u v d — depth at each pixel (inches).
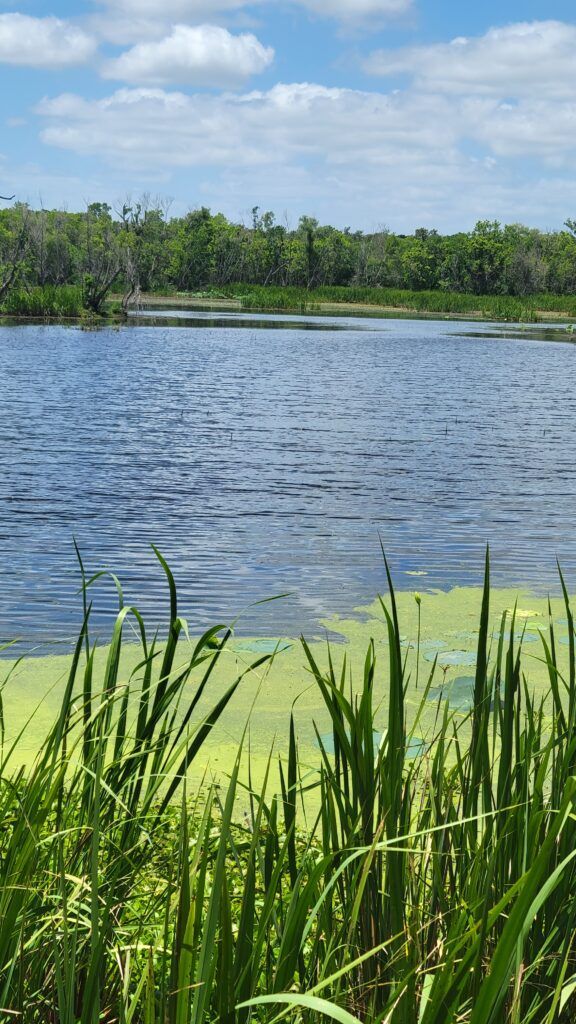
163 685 76.8
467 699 175.0
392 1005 52.7
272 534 313.1
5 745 149.9
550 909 62.6
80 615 229.0
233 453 473.1
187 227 3769.7
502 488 397.7
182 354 1107.3
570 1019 63.2
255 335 1524.4
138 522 324.8
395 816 62.4
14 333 1400.1
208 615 231.8
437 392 795.4
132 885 71.5
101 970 63.0
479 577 268.2
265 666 194.2
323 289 3334.2
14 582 252.8
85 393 711.1
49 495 363.6
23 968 60.7
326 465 445.4
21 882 60.4
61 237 2677.2
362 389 804.0
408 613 234.7
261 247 3759.8
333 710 65.6
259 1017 63.7
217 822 98.9
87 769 63.4
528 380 922.1
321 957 65.1
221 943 53.8
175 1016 51.2
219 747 154.1
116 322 1752.0
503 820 67.5
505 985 46.6
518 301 3075.8
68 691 70.6
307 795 136.1
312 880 55.2
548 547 302.4
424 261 3909.9
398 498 373.7
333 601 244.1
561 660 200.7
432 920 61.4
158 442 499.2
